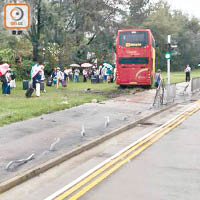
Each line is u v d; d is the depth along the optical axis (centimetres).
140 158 966
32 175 813
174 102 2334
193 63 10506
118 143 1170
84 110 1825
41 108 1767
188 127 1462
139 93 2848
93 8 5547
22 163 872
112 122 1492
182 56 10131
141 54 3247
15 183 756
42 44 4797
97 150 1073
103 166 889
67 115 1655
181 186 732
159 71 3083
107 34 5750
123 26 5850
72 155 994
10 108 1777
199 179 779
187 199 661
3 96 2384
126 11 5962
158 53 9050
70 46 5134
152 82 3559
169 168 866
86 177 801
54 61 4812
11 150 1002
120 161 936
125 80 3291
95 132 1277
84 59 5550
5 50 4169
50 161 892
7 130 1285
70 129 1326
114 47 3403
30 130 1293
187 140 1206
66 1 5197
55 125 1400
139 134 1323
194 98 2622
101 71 4288
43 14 4744
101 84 3831
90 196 682
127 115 1692
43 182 776
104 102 2189
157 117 1753
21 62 4375
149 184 747
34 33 4750
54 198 675
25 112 1628
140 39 3250
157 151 1047
